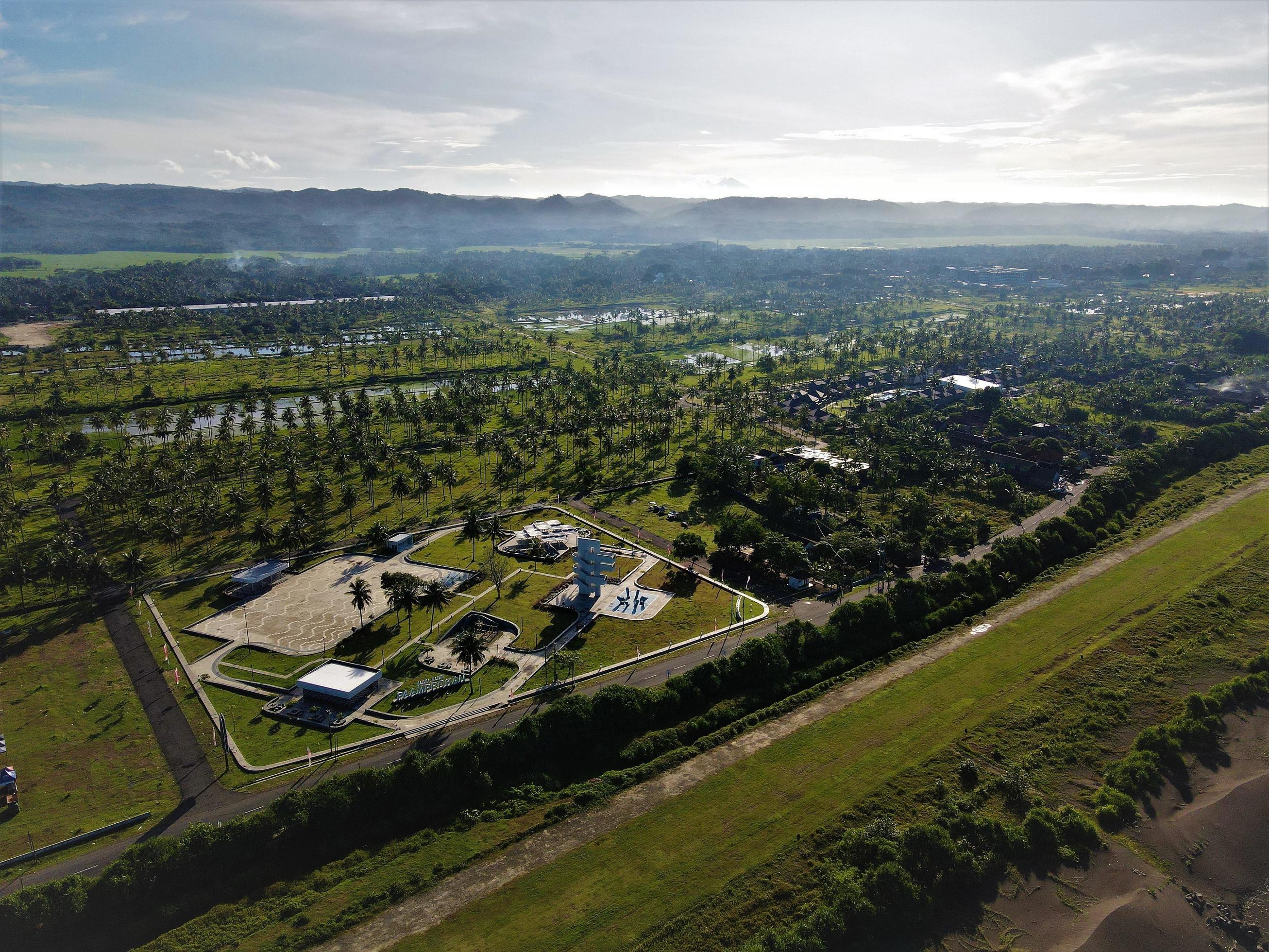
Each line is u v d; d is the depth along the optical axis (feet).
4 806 454.81
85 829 437.17
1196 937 371.35
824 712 542.57
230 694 568.41
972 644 627.05
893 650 624.59
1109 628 645.92
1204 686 565.94
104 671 597.11
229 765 490.90
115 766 490.08
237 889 400.06
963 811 437.99
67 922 370.73
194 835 409.28
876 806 450.71
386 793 447.83
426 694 562.66
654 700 534.37
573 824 442.09
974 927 373.61
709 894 391.65
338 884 402.52
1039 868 407.23
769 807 451.53
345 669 577.43
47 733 521.24
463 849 424.46
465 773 466.29
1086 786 469.16
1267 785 463.42
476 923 375.45
